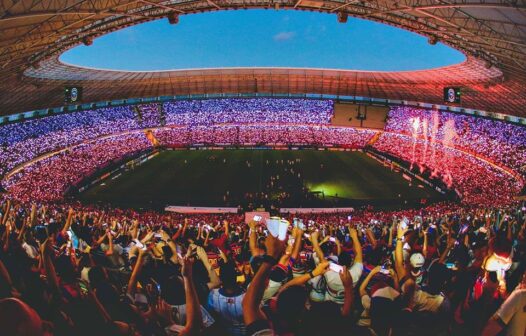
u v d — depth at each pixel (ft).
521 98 212.64
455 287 18.19
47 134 235.40
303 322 14.70
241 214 119.85
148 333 14.97
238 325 14.42
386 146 234.58
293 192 159.53
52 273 16.08
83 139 240.53
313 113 276.82
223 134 255.70
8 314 9.32
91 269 16.21
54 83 218.38
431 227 41.37
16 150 209.05
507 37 115.85
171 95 277.03
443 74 219.20
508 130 230.48
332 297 18.53
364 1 111.96
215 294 14.82
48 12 94.94
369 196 157.17
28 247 27.20
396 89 256.52
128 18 133.08
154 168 196.34
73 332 13.23
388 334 15.12
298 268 23.99
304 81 266.98
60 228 35.60
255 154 224.53
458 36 135.03
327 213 122.31
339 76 256.73
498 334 11.85
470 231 37.60
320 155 222.89
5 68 150.82
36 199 145.18
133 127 263.70
